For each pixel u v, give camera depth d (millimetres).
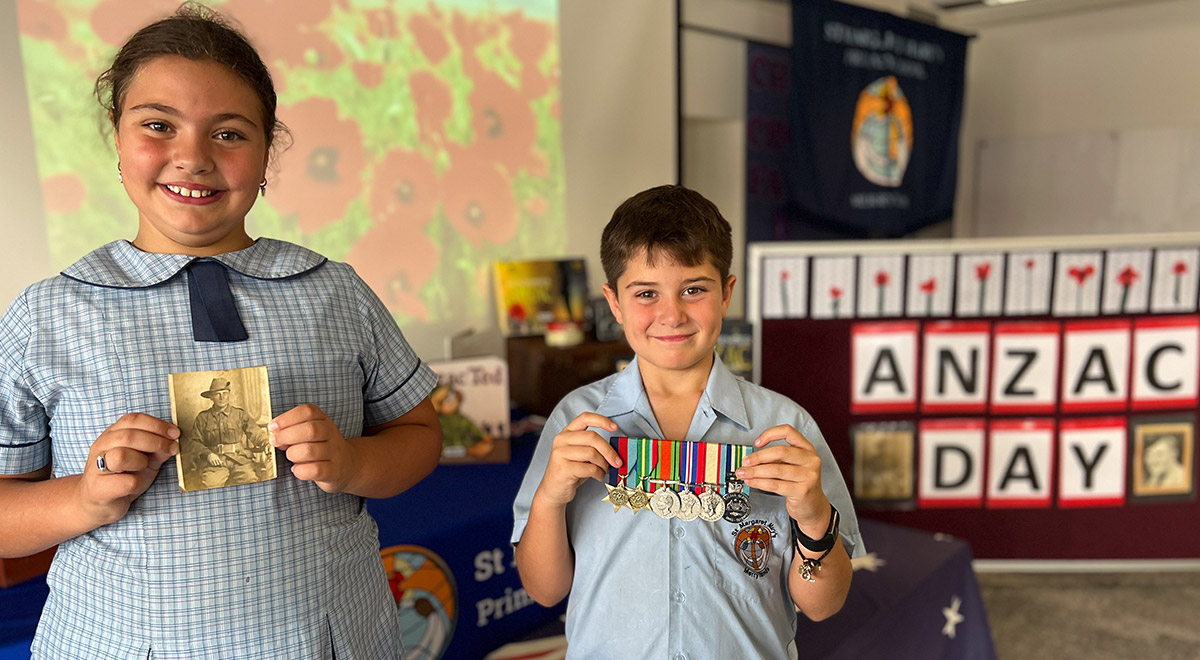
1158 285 2664
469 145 2822
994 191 5656
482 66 2818
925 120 4469
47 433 902
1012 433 2723
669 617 981
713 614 982
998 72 5555
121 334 844
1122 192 5129
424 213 2721
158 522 837
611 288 1048
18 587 1312
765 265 2613
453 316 2854
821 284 2629
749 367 2521
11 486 853
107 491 769
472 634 1680
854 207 4141
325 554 921
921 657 1825
